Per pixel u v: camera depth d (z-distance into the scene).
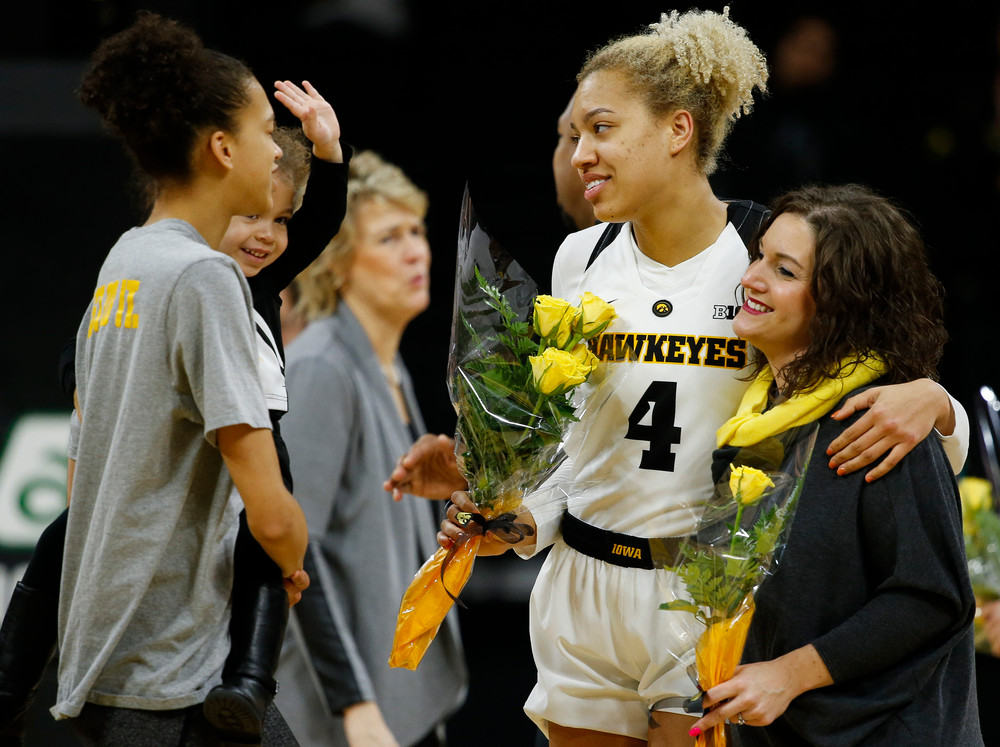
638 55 8.35
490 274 8.48
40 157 16.09
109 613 7.24
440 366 21.81
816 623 7.32
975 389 18.09
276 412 8.47
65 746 13.66
